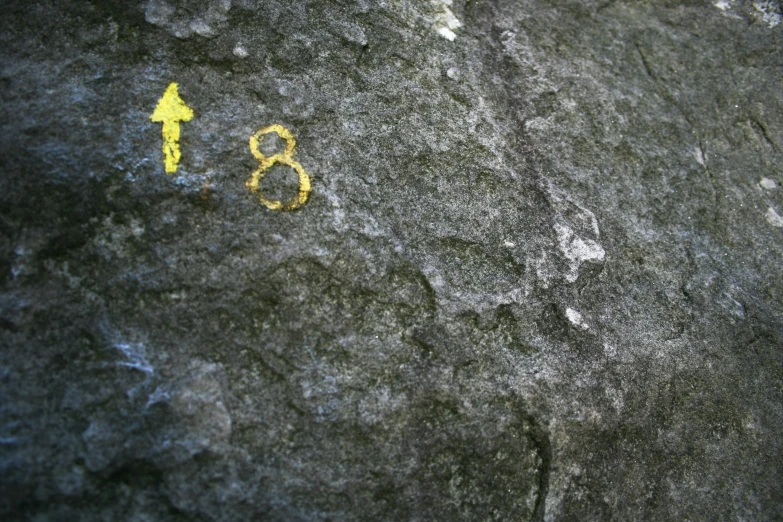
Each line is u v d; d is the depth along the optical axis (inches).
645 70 55.9
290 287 38.9
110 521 33.9
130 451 34.8
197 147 40.3
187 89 41.4
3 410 33.8
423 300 40.8
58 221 36.9
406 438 38.4
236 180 40.2
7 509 32.7
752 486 45.5
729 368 46.6
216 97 41.8
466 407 39.8
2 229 36.1
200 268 38.0
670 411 44.3
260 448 36.3
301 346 38.1
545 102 50.6
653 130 53.1
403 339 39.7
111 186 38.1
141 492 34.6
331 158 42.4
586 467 41.5
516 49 52.2
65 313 35.7
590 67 53.9
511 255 43.9
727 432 45.6
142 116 40.0
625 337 44.4
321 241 40.3
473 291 42.0
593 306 44.6
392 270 40.9
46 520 33.1
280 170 41.1
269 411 36.8
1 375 34.3
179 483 35.1
